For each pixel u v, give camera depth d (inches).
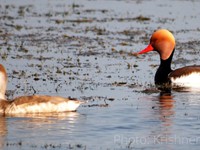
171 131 571.5
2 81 644.1
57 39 1086.4
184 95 732.0
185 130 575.2
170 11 1429.6
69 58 927.0
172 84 808.3
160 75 826.2
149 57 964.0
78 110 645.3
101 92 731.4
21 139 542.3
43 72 831.7
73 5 1505.9
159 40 861.8
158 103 682.8
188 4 1542.8
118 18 1331.2
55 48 1004.6
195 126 588.4
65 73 828.0
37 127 578.2
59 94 714.8
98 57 944.3
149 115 627.5
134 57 957.2
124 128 579.5
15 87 746.8
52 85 760.3
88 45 1037.8
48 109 632.4
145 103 681.6
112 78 810.8
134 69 872.3
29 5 1512.1
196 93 746.2
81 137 549.6
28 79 789.9
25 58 919.7
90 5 1534.2
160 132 568.1
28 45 1024.9
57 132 563.8
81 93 723.4
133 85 777.6
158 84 796.6
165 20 1307.8
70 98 647.1
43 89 738.2
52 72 833.5
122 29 1202.0
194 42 1072.2
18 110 627.2
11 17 1320.1
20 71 834.2
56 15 1365.7
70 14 1381.6
